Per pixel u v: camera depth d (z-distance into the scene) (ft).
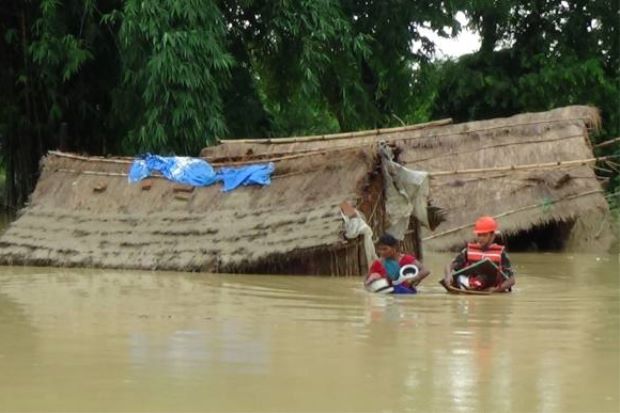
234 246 39.83
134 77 58.23
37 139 67.62
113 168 46.09
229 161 44.70
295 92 71.67
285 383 17.80
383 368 19.19
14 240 44.09
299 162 41.93
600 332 23.93
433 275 40.06
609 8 81.10
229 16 67.15
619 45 81.92
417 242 43.04
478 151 54.80
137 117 60.80
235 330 23.91
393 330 24.09
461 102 82.64
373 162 40.24
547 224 53.06
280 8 63.05
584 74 77.51
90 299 30.40
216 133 57.62
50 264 42.39
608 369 19.20
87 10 60.54
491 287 32.94
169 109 57.11
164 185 44.24
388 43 73.67
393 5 72.74
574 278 38.32
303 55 63.16
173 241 41.47
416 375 18.56
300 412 15.87
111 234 42.91
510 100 80.59
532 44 81.87
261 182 42.01
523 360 20.07
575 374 18.70
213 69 59.41
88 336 22.80
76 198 45.52
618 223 58.23
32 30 63.57
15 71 66.90
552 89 79.36
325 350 21.15
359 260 38.68
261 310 27.94
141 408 16.07
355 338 22.80
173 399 16.62
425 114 87.20
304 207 40.04
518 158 54.24
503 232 52.39
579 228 54.39
